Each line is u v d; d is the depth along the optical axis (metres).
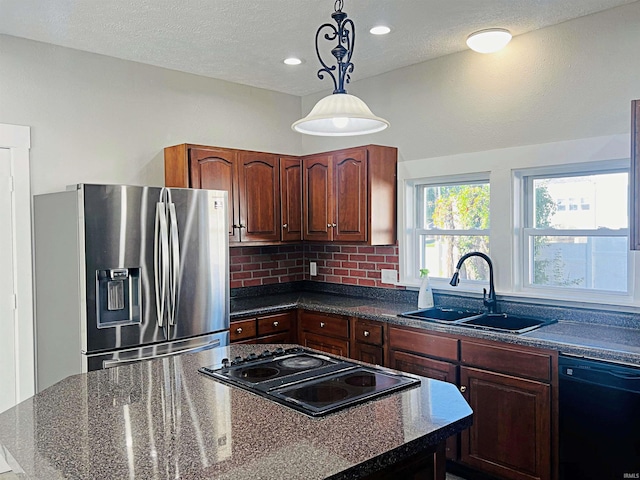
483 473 2.88
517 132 3.27
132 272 3.03
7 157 3.14
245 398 1.70
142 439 1.38
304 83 4.29
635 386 2.25
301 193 4.30
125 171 3.64
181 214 3.19
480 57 3.44
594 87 2.93
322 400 1.65
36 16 2.85
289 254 4.70
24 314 3.22
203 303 3.30
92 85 3.47
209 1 2.68
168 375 2.00
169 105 3.86
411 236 3.97
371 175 3.78
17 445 1.36
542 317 3.16
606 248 3.02
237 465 1.22
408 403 1.64
